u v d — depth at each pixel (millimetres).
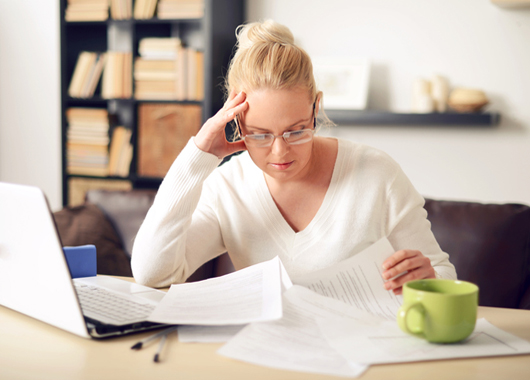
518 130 2777
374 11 2936
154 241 1144
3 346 747
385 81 2951
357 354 699
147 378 643
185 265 1210
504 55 2760
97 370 667
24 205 794
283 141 1054
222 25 2928
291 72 1026
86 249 1127
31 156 3672
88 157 3191
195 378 642
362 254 975
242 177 1328
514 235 1638
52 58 3553
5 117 3703
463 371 662
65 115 3199
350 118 2854
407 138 2951
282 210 1288
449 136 2885
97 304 896
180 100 2961
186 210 1159
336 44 3008
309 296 875
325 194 1269
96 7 3059
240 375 647
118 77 3094
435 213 1748
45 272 793
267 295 862
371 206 1241
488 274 1622
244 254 1301
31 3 3553
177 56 2953
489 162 2838
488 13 2760
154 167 3080
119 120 3379
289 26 3084
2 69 3672
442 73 2861
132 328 795
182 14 2877
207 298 891
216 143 1173
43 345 752
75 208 2113
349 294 921
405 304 760
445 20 2830
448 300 722
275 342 734
